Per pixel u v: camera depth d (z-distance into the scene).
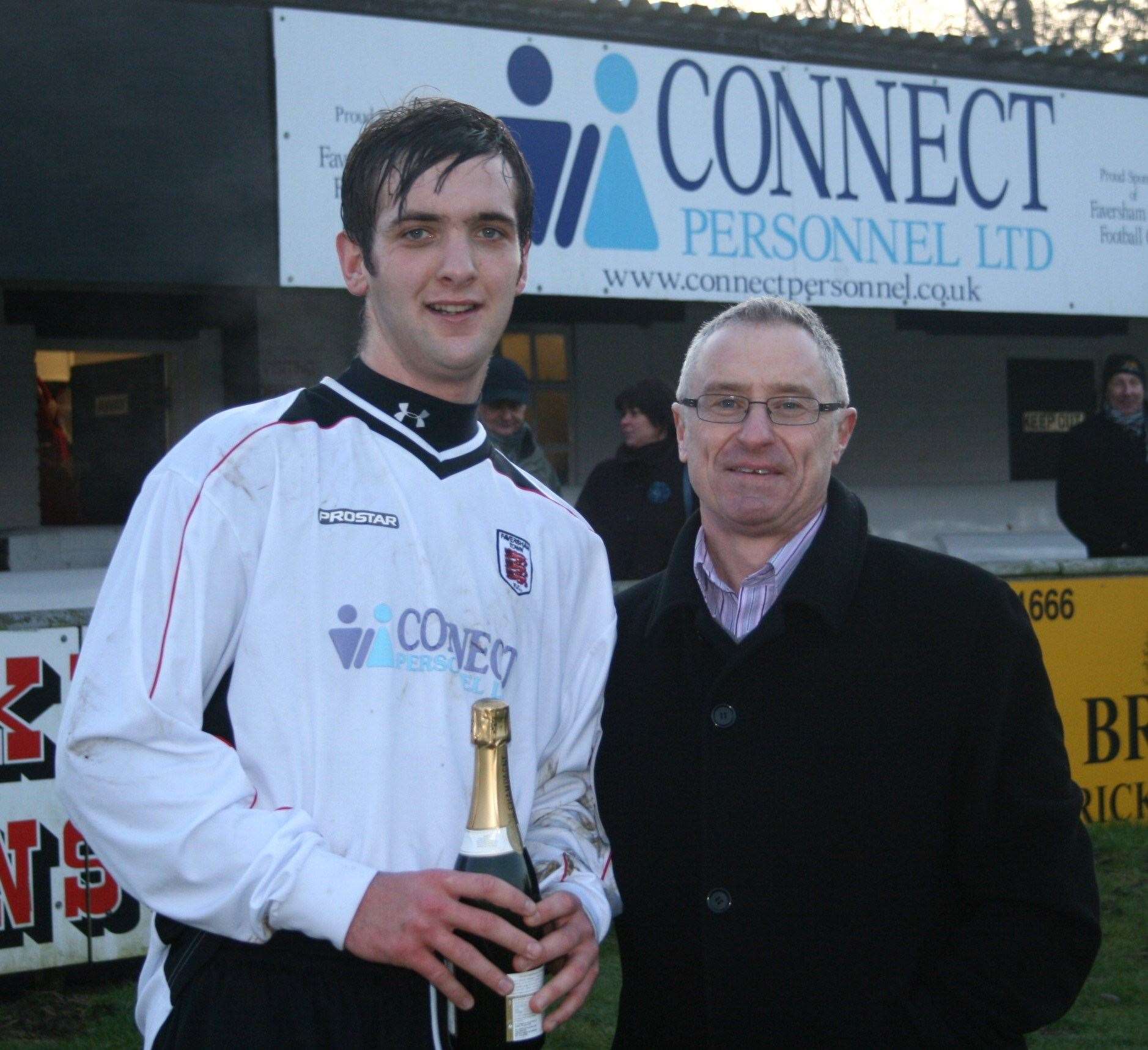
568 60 6.67
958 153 7.56
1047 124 7.79
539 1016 1.62
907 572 2.02
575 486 9.91
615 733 2.08
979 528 11.05
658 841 2.02
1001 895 1.90
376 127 1.74
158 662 1.54
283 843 1.50
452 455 1.77
